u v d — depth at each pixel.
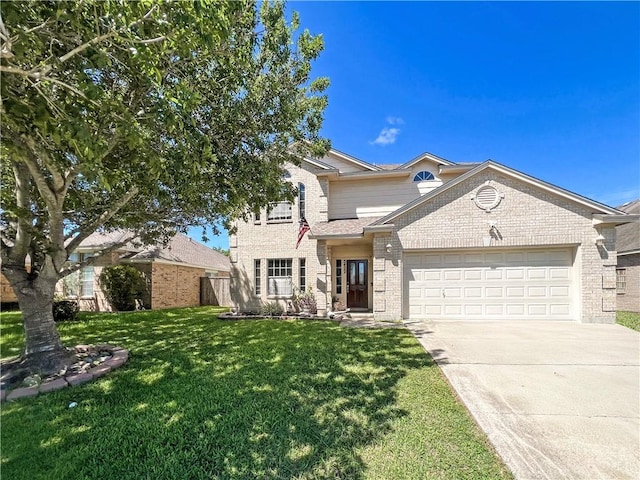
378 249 11.28
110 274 15.62
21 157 4.18
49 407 4.18
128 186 6.28
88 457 3.08
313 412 4.00
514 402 4.32
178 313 14.49
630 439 3.42
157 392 4.66
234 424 3.71
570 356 6.52
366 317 12.41
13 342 7.53
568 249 10.60
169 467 2.93
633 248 14.34
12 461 3.00
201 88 5.70
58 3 2.88
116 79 4.71
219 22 3.41
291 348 7.27
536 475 2.82
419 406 4.17
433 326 9.96
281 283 13.98
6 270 5.57
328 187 14.66
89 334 9.23
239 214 9.41
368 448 3.22
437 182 14.66
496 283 10.92
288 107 6.70
